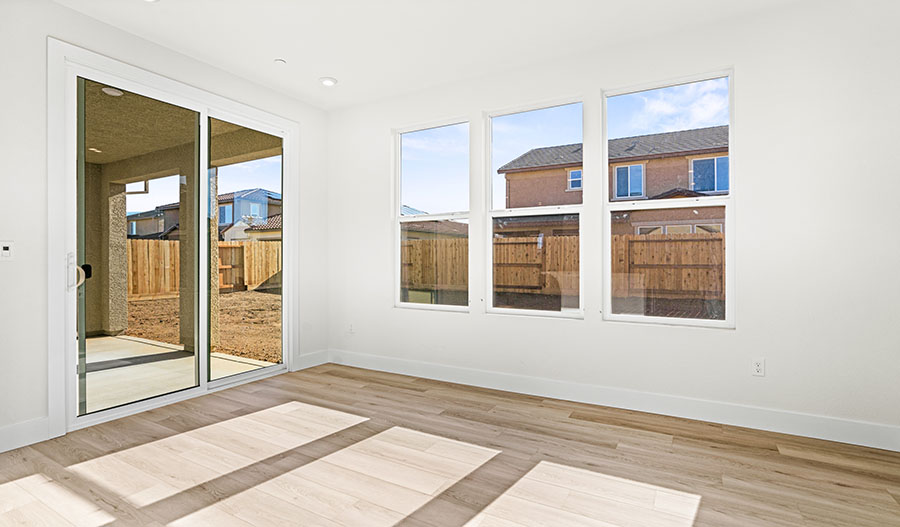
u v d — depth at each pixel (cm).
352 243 471
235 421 310
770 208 291
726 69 309
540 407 340
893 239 262
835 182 274
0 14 257
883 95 263
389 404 347
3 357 260
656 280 335
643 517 196
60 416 283
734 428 296
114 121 315
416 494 215
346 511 201
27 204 269
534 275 382
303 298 458
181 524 190
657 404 325
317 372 444
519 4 285
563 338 360
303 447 268
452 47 343
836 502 208
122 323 321
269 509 202
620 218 348
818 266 279
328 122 480
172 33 320
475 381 398
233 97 390
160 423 305
